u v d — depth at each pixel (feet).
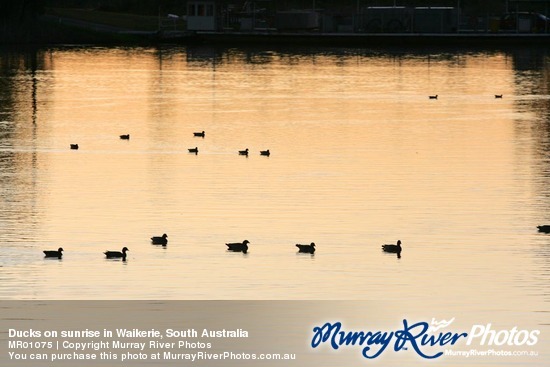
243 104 307.37
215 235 157.58
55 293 133.80
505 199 180.24
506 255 148.97
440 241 155.43
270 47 520.42
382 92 340.59
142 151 227.61
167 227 161.58
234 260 146.30
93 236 156.76
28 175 199.41
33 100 312.91
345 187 189.06
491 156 221.66
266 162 213.66
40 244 152.66
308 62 445.78
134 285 136.67
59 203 176.14
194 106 302.86
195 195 182.39
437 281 138.92
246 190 186.39
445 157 220.02
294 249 151.33
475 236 157.89
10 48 491.31
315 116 282.97
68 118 277.03
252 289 135.64
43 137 245.45
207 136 248.52
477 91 345.92
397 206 175.01
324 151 227.20
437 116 284.20
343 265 144.66
